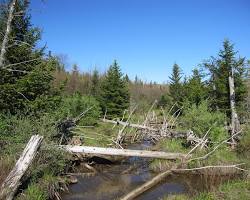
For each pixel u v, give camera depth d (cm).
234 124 2038
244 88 2412
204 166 1434
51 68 1517
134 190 1184
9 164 995
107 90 3525
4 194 834
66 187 1164
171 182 1328
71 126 1648
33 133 1197
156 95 6719
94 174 1424
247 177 1246
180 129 2084
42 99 1474
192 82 2991
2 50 1310
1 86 1350
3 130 1183
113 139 1980
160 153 1504
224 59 2503
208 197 997
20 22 1525
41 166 1038
